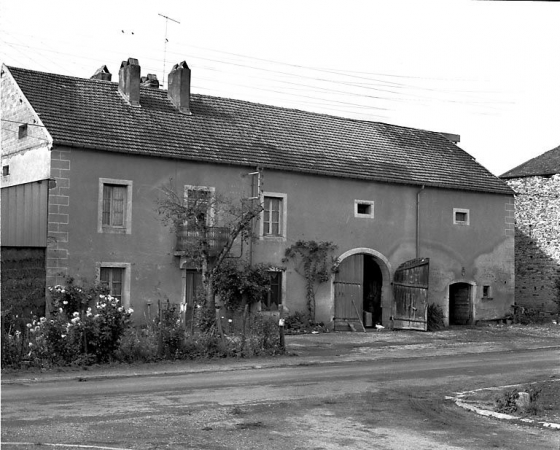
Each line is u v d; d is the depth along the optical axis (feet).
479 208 116.57
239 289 89.81
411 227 108.47
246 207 85.92
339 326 100.83
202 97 102.89
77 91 89.97
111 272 83.92
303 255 97.66
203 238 80.33
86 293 79.30
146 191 85.92
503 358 73.26
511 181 138.41
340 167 102.01
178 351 64.80
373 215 104.53
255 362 64.95
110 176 83.56
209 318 75.97
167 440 31.17
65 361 58.39
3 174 88.84
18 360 56.54
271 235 95.40
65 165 80.64
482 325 113.70
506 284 118.93
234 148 94.48
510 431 35.91
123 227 84.28
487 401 44.47
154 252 86.07
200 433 32.89
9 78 88.28
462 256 113.91
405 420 37.99
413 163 112.68
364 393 47.01
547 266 130.93
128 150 84.17
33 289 78.64
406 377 56.34
